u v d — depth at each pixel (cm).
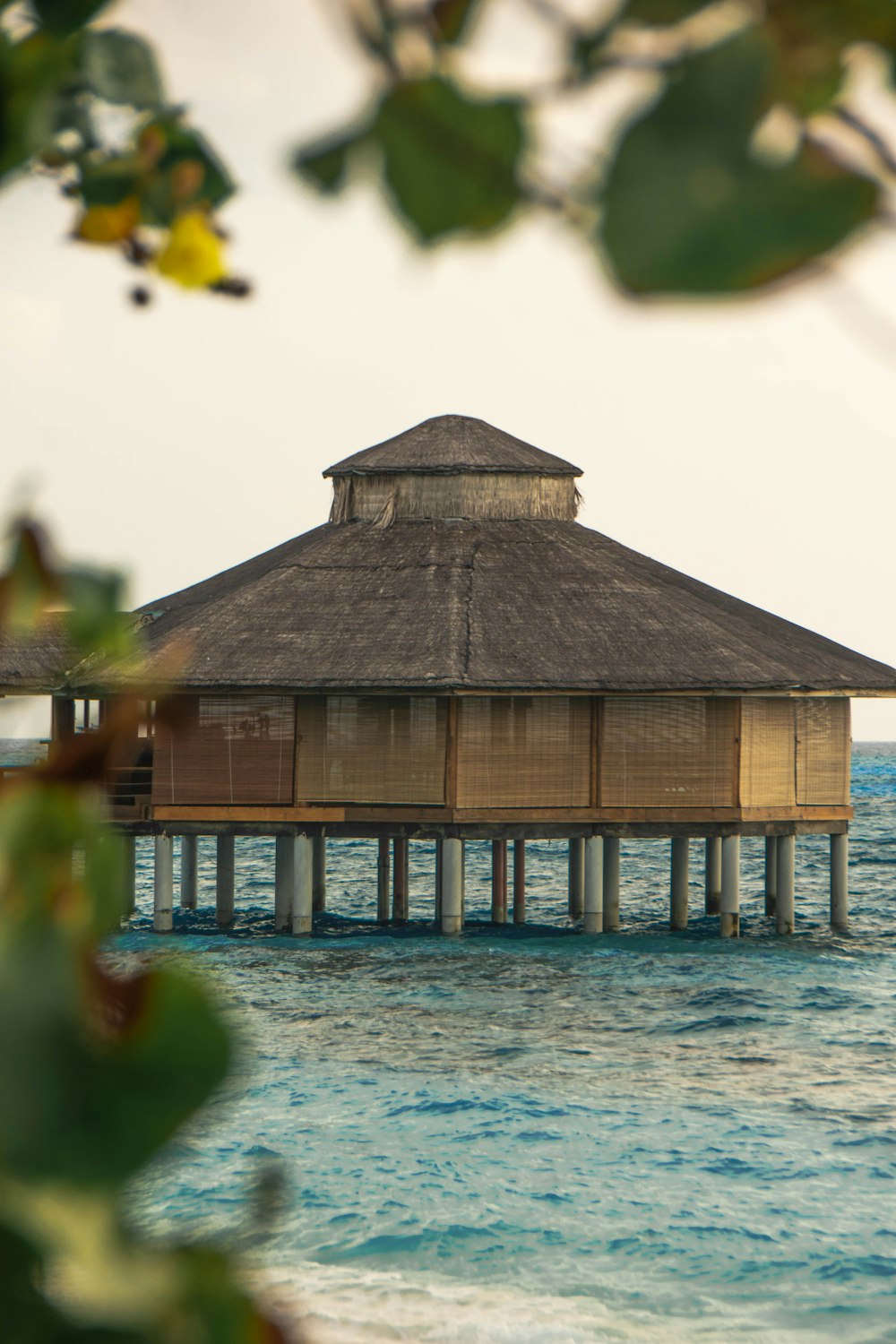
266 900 9969
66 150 219
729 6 152
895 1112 3750
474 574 7381
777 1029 4938
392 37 162
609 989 5756
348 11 162
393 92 159
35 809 173
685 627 7112
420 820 6694
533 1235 2811
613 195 148
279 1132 3431
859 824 17688
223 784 6788
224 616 7094
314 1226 2811
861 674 7406
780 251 146
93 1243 154
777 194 146
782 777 7144
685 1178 3173
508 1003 5425
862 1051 4559
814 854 13400
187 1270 157
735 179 147
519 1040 4697
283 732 6788
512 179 153
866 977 6162
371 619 7044
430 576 7356
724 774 6919
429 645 6794
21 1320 153
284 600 7212
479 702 6725
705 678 6775
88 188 221
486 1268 2628
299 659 6769
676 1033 4856
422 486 7875
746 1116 3709
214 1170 3019
